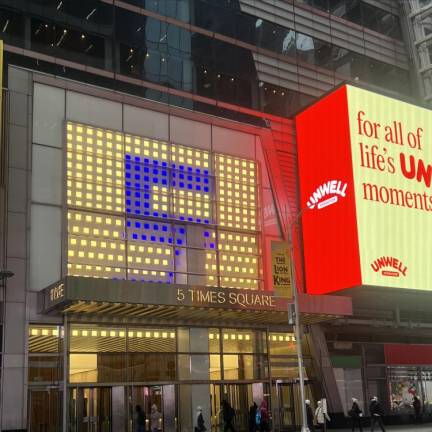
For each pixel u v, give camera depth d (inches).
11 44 1243.2
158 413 1180.5
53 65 1278.3
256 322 1374.3
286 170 1585.9
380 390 1571.1
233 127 1498.5
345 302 1331.2
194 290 1147.9
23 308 1120.8
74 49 1316.4
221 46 1551.4
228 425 1195.3
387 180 1578.5
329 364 1478.8
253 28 1635.1
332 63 1793.8
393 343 1632.6
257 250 1455.5
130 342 1220.5
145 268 1286.9
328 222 1530.5
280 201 1533.0
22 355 1096.2
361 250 1461.6
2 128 1180.5
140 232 1300.4
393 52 1983.3
